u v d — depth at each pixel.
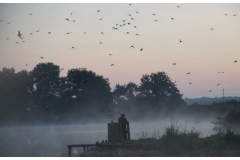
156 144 19.41
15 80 78.00
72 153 24.72
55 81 90.50
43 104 86.25
